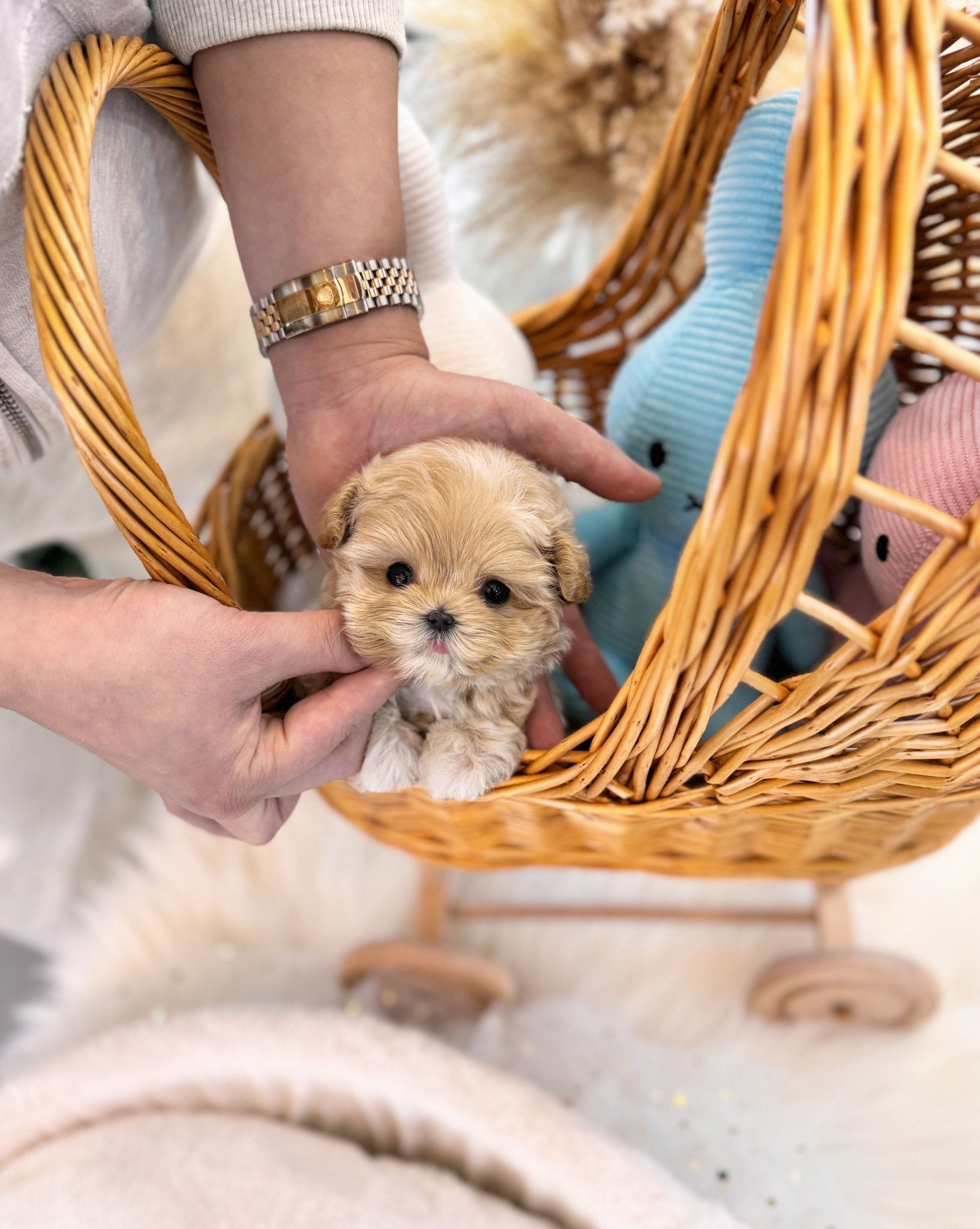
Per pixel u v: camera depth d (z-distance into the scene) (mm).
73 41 662
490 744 699
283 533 1176
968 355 480
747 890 1387
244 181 737
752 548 530
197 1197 990
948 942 1293
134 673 614
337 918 1392
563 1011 1273
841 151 463
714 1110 1181
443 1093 1021
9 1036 1455
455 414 751
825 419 487
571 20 1196
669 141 1002
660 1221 926
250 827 744
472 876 1438
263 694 723
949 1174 1130
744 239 898
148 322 953
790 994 1219
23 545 1340
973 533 517
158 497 627
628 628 975
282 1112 1111
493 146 1341
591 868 898
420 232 928
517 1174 1002
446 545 648
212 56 707
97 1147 1043
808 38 506
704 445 898
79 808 1548
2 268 692
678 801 708
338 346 763
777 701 627
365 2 699
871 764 669
